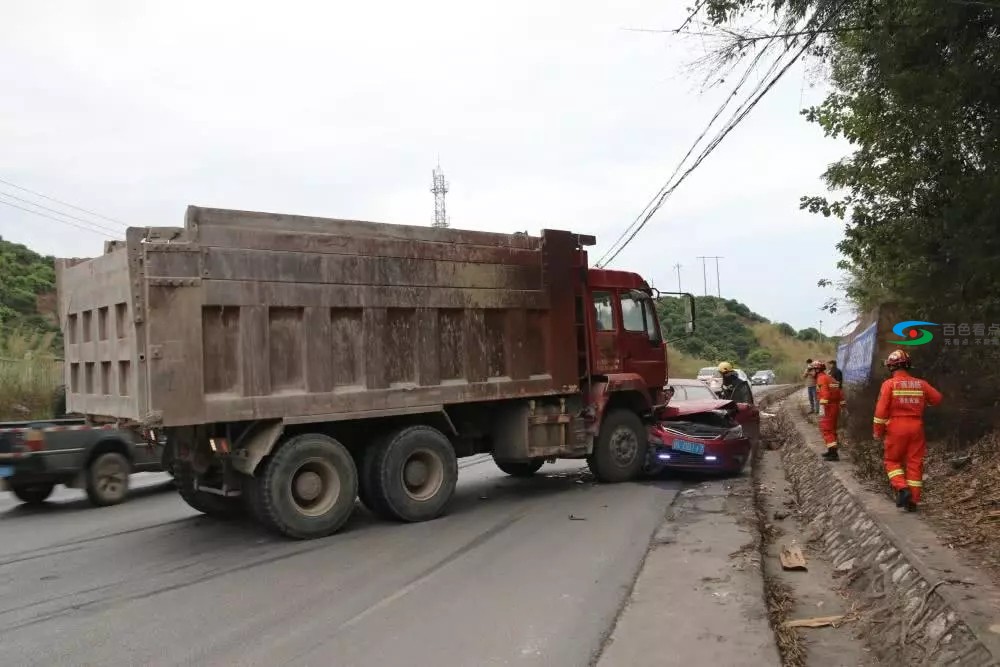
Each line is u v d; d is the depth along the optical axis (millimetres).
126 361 7039
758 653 4355
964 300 8859
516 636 4688
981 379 8906
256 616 5176
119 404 7258
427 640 4645
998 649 3713
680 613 5074
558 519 8188
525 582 5852
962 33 6625
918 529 6008
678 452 10633
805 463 11320
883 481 7859
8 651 4629
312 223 7414
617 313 10797
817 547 7297
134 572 6410
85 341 8250
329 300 7465
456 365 8578
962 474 7480
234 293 6859
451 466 8461
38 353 20109
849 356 18750
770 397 31375
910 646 4430
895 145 8625
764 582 5812
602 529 7648
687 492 9852
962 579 4727
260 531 7855
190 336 6613
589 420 10133
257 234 7031
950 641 4113
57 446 9320
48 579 6246
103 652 4574
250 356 6953
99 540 7723
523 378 9211
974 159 7484
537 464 11570
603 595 5488
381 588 5766
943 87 6855
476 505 9141
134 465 10141
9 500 10609
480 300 8750
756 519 8062
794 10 7324
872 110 8656
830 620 5227
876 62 7477
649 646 4496
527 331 9336
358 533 7656
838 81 8984
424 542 7234
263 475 7195
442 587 5754
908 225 9531
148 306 6422
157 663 4379
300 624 4992
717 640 4562
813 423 16188
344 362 7621
